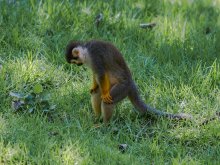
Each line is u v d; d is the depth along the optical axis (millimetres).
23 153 15375
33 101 17781
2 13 22297
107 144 16328
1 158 15227
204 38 22562
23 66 19359
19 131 16344
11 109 17625
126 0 24797
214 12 26156
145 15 24109
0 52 20391
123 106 18375
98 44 17047
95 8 23609
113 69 17250
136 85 18188
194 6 26219
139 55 21141
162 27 23250
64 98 18422
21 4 23062
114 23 22875
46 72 19500
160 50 21484
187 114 17781
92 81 18641
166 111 18359
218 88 19406
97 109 17750
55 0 23531
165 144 16656
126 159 15539
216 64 20812
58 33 21828
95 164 15227
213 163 15727
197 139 17016
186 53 21531
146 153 16234
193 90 19312
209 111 18094
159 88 19094
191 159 15680
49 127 16844
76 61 17312
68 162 15156
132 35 22406
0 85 18516
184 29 23078
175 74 19984
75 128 17016
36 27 21906
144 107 17828
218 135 17062
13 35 21062
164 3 25453
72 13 22844
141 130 17391
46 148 15641
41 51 20719
